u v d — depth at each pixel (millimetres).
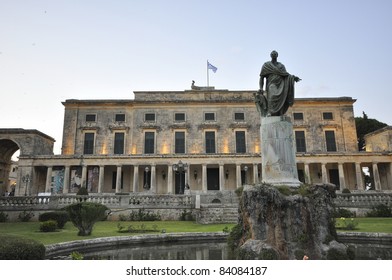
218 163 50281
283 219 10891
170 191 49344
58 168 50969
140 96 58656
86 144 55781
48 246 12617
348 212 27422
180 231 19812
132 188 53312
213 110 57156
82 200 30312
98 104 57312
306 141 56031
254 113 56969
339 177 50188
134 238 16234
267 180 12586
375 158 50156
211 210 27109
